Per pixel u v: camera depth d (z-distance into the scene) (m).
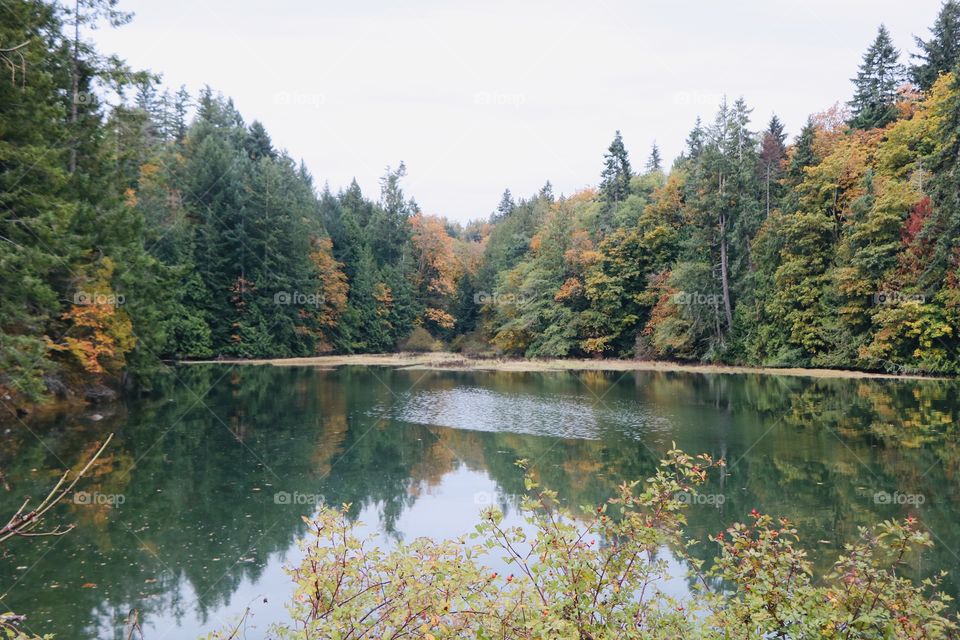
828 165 37.12
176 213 46.34
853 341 34.25
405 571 3.94
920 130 35.28
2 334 15.95
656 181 62.31
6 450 15.81
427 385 31.81
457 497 12.37
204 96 59.38
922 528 10.15
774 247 38.50
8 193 16.11
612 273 49.16
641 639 4.00
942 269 29.78
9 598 8.10
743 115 43.91
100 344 21.66
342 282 60.97
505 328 54.12
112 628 7.32
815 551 9.15
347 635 3.96
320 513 4.49
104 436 17.92
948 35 41.78
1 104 16.36
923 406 22.23
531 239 63.41
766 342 39.16
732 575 4.59
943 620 4.04
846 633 4.04
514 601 3.92
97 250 21.42
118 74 22.14
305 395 27.69
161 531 10.55
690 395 26.94
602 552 4.46
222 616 7.61
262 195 50.22
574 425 19.92
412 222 72.75
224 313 49.03
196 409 23.30
